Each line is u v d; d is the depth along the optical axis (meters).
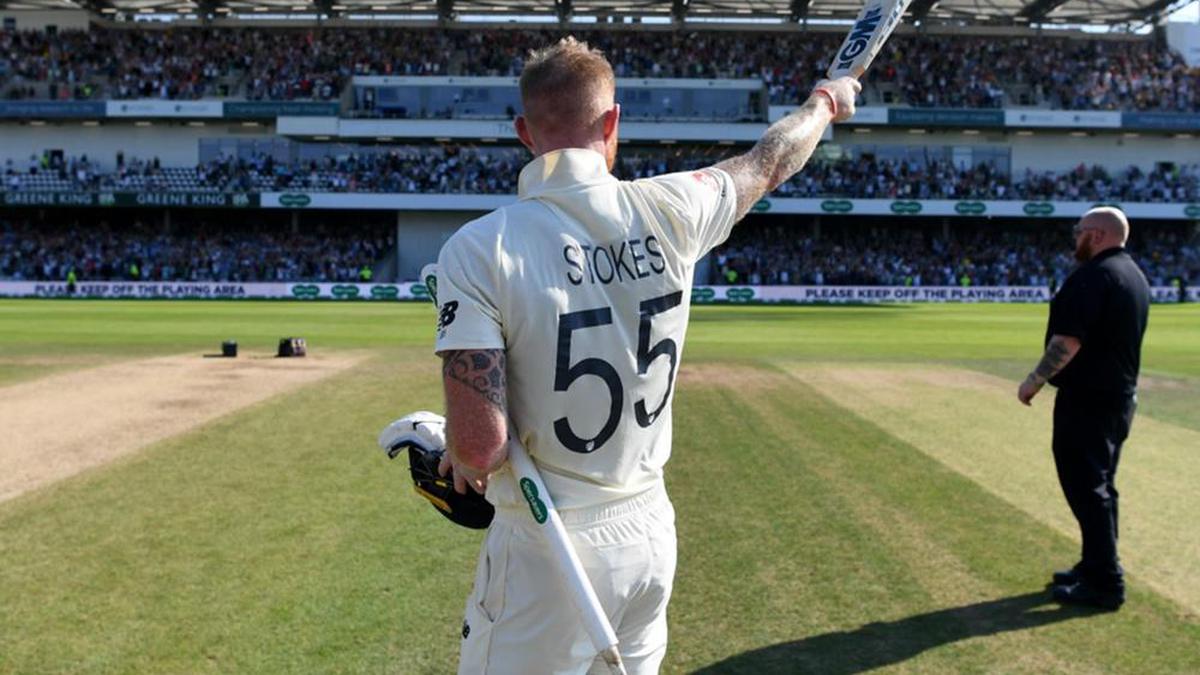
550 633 2.19
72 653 4.26
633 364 2.18
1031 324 27.94
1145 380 14.62
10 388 12.38
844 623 4.71
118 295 41.84
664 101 49.41
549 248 2.10
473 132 47.41
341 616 4.72
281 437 9.23
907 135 51.81
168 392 12.15
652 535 2.27
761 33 53.69
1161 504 7.15
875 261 48.72
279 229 50.59
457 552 5.73
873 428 10.16
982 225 51.81
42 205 45.94
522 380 2.11
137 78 49.75
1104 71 52.62
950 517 6.61
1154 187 50.22
